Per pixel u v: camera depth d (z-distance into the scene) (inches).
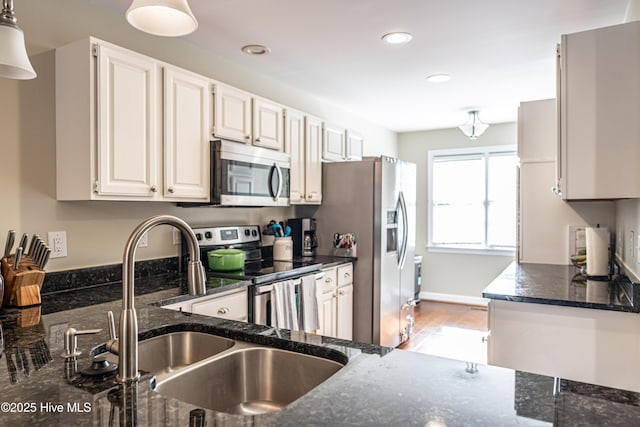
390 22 99.3
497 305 82.2
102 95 78.2
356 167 142.5
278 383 50.8
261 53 119.3
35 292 70.6
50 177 82.8
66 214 86.0
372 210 140.1
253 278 99.4
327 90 155.7
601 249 101.0
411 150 235.8
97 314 64.7
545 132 126.4
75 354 45.3
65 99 80.9
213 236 117.6
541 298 78.3
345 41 110.7
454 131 225.8
